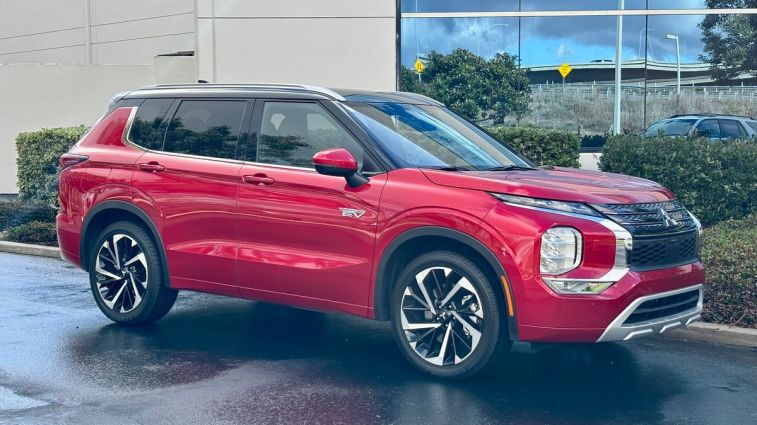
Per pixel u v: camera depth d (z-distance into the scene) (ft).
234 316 27.86
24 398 19.75
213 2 56.90
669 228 20.90
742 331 24.63
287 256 22.94
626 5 56.29
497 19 56.75
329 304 22.50
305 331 25.99
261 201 23.32
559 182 21.09
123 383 20.89
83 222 26.86
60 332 25.73
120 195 25.95
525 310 19.75
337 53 56.24
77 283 33.42
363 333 25.76
